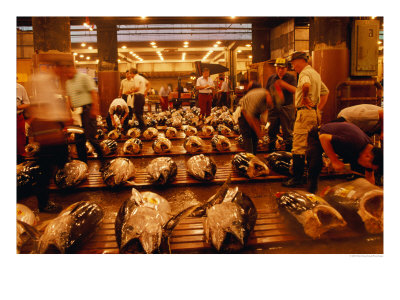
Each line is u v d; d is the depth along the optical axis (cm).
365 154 375
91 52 3628
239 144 892
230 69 3559
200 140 831
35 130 429
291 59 536
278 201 376
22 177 526
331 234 345
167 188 555
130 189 553
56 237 299
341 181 575
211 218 311
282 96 695
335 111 862
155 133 1117
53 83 438
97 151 623
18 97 677
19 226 321
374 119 446
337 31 845
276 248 332
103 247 326
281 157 602
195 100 2378
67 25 1036
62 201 503
